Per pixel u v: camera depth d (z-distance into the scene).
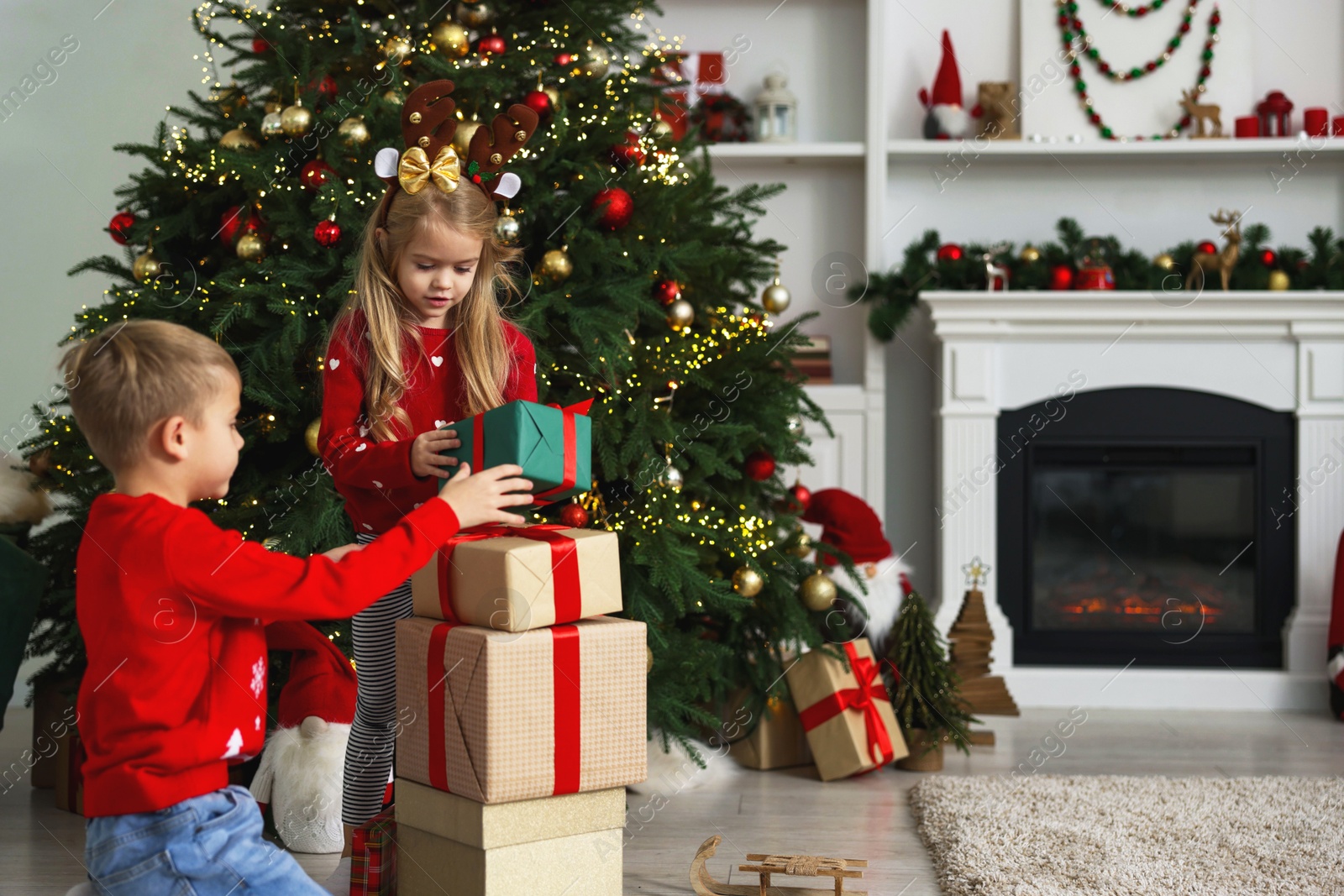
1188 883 1.64
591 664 1.36
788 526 2.40
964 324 3.29
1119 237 3.54
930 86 3.58
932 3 3.56
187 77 3.25
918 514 3.56
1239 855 1.78
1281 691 3.20
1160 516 3.35
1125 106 3.46
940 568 3.36
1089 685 3.24
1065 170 3.54
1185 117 3.42
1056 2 3.46
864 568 2.64
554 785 1.33
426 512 1.21
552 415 1.35
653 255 2.16
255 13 2.19
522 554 1.30
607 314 2.05
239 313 1.94
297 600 1.13
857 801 2.20
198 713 1.12
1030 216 3.55
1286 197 3.49
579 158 2.18
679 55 2.47
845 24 3.58
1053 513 3.38
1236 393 3.27
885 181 3.41
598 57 2.27
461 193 1.45
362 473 1.41
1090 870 1.70
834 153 3.42
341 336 1.53
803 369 3.48
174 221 2.13
